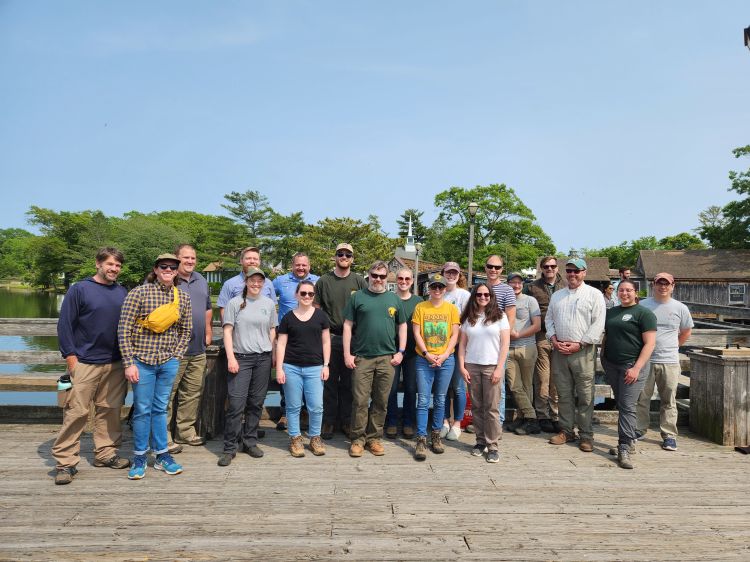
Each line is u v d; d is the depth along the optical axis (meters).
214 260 50.66
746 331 6.31
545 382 5.40
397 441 4.95
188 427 4.71
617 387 4.48
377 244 43.97
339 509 3.33
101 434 4.08
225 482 3.79
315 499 3.49
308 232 44.81
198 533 2.97
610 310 4.66
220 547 2.81
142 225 52.59
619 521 3.20
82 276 52.75
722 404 4.87
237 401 4.30
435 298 4.58
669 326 4.80
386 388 4.50
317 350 4.50
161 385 3.95
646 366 4.42
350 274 5.25
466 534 3.00
